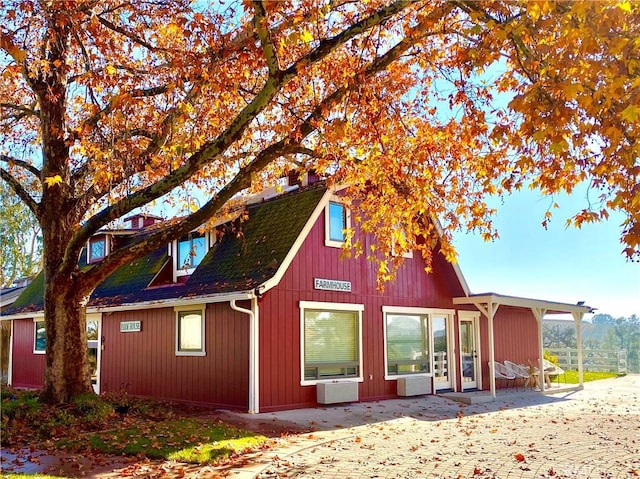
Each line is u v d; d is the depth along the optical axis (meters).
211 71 9.88
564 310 22.11
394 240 13.37
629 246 6.33
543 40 7.34
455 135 10.81
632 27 5.97
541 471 8.70
